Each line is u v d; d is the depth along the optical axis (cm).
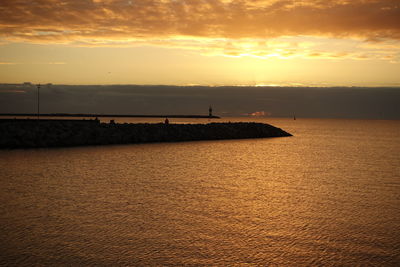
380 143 6950
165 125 6625
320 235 1474
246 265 1203
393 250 1325
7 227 1516
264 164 3534
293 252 1306
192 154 4231
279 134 8212
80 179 2556
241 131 7544
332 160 4006
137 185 2388
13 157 3731
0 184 2359
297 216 1730
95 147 4912
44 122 5516
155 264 1197
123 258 1235
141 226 1554
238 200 2031
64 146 4997
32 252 1270
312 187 2430
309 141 7062
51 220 1616
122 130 5912
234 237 1444
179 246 1345
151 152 4356
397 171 3200
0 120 5644
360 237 1452
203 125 7200
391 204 1975
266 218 1694
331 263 1221
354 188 2412
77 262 1198
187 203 1947
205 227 1556
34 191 2166
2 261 1197
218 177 2752
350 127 17162
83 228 1516
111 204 1892
